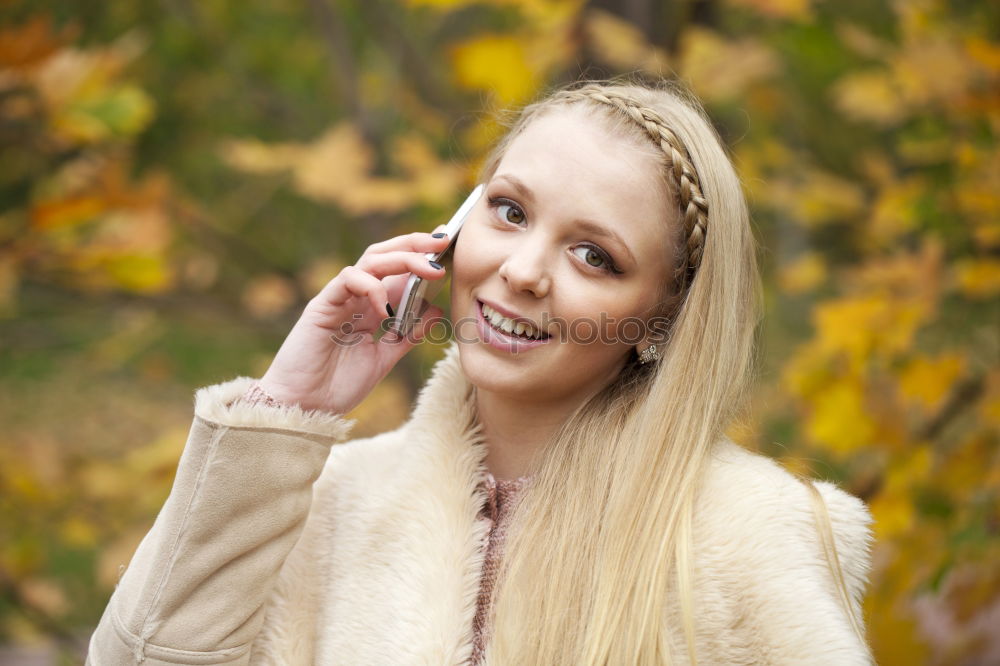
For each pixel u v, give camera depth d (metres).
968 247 2.79
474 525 1.45
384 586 1.43
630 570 1.34
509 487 1.49
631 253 1.36
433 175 3.21
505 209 1.40
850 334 2.59
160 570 1.40
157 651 1.38
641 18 3.12
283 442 1.42
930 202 2.76
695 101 1.73
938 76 2.54
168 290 3.96
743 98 3.72
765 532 1.32
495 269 1.38
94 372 6.30
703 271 1.43
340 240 4.64
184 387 5.53
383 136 4.01
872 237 3.15
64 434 5.65
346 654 1.42
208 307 4.28
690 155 1.44
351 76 3.94
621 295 1.37
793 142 4.35
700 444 1.40
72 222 2.94
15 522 3.73
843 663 1.23
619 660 1.31
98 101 2.80
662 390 1.42
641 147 1.39
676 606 1.32
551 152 1.37
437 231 1.47
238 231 4.85
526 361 1.37
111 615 1.42
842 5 3.39
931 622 2.66
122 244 3.04
